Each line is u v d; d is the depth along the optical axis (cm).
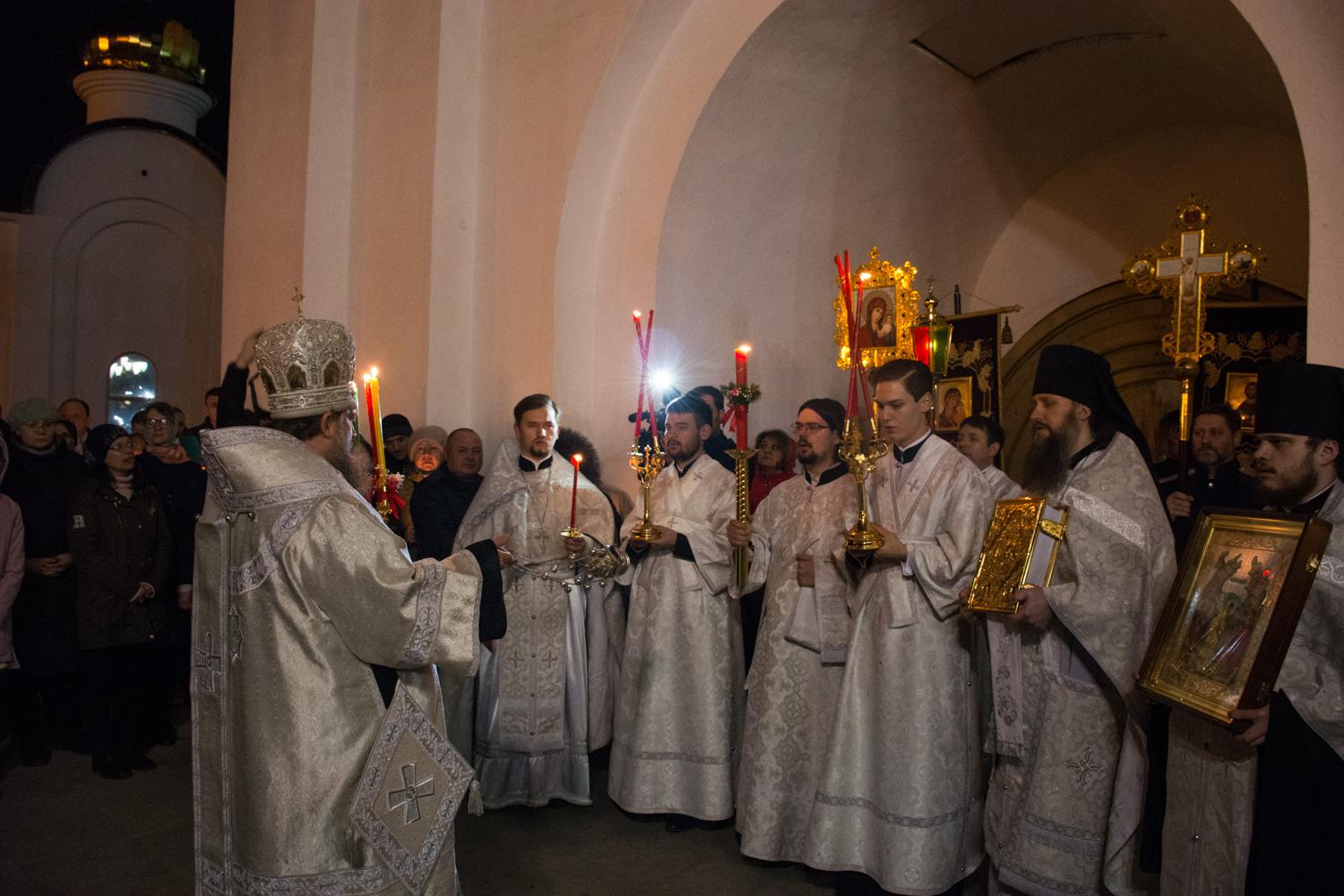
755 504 532
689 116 563
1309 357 340
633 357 592
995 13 544
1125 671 298
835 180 629
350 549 231
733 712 456
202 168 1289
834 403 422
